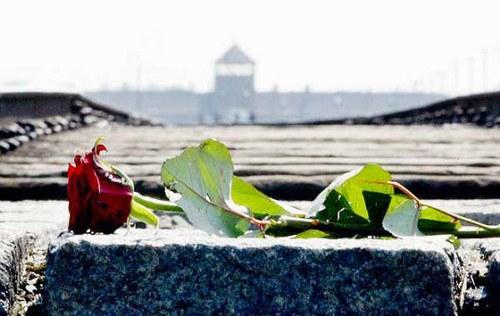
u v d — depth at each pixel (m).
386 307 1.03
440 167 2.46
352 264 1.03
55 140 3.74
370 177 1.16
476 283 1.11
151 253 1.04
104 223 1.12
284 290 1.03
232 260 1.04
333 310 1.03
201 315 1.03
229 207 1.15
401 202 1.16
